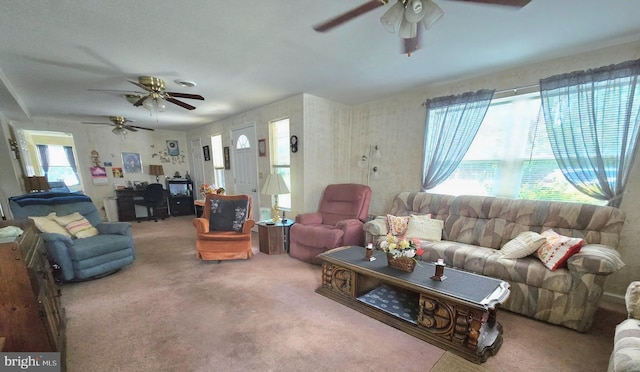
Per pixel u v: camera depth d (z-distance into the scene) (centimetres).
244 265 299
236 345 161
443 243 256
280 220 372
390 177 377
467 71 269
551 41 204
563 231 218
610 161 212
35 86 289
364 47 212
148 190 569
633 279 212
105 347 159
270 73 269
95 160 551
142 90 306
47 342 132
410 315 188
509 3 119
